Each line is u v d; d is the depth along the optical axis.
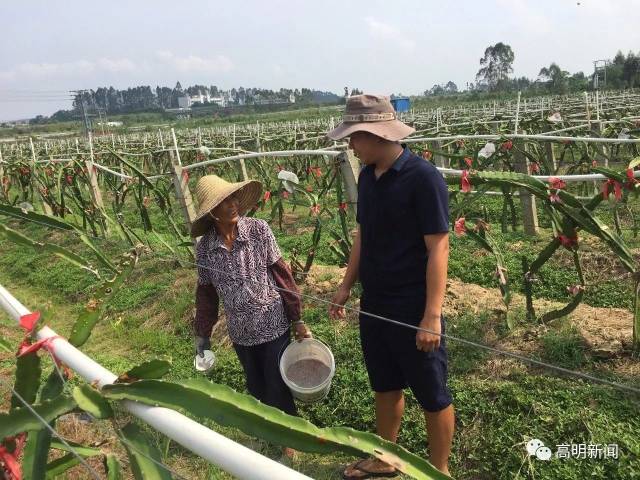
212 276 3.08
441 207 2.33
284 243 7.71
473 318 4.34
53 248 2.29
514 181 3.71
